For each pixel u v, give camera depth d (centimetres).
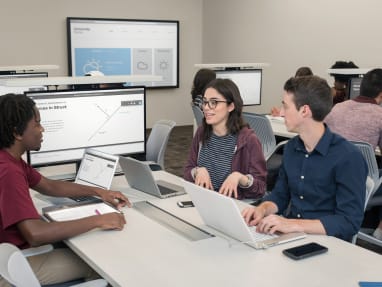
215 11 777
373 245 320
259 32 695
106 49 725
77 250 157
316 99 170
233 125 226
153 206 204
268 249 154
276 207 191
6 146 176
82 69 711
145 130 256
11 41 654
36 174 201
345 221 169
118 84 285
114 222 173
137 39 749
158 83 779
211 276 135
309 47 620
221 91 220
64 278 178
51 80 245
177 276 135
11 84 239
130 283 131
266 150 375
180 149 638
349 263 143
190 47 808
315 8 604
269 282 131
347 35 569
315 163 179
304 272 137
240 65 507
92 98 236
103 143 244
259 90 535
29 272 129
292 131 179
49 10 674
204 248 156
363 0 545
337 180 174
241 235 158
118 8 728
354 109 310
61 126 230
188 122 825
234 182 206
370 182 186
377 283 129
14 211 160
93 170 220
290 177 187
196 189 164
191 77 817
